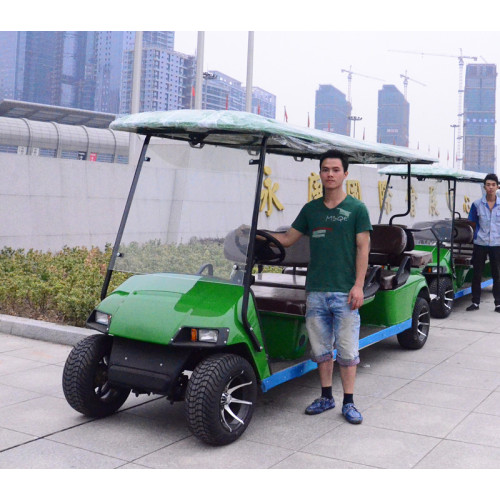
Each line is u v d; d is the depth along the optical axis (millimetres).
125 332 3508
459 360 5344
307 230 3961
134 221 3965
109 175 9492
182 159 3932
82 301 5641
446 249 7219
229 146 3855
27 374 4633
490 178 7289
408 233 5738
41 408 3965
